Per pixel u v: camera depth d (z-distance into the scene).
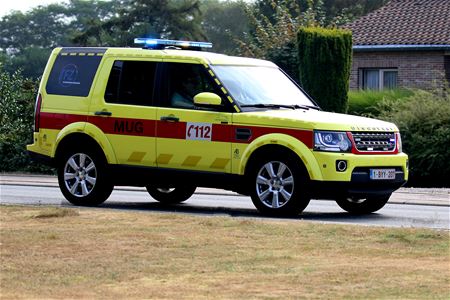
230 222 15.80
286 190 18.06
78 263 12.35
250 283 11.19
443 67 44.41
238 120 18.42
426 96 32.91
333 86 34.25
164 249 13.34
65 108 20.23
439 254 13.00
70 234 14.53
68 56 20.53
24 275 11.66
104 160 19.73
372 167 18.17
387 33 46.09
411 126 31.94
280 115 18.20
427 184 31.86
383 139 18.52
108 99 19.75
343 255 12.97
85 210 17.69
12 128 34.75
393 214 19.39
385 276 11.54
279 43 46.09
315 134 17.80
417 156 31.56
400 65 45.34
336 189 17.78
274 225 15.57
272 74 19.88
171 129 19.00
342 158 17.77
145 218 16.36
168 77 19.23
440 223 17.53
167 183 19.20
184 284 11.15
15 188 25.34
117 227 15.24
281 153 18.03
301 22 47.41
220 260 12.57
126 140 19.48
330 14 85.50
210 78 18.84
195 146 18.80
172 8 100.06
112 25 99.19
